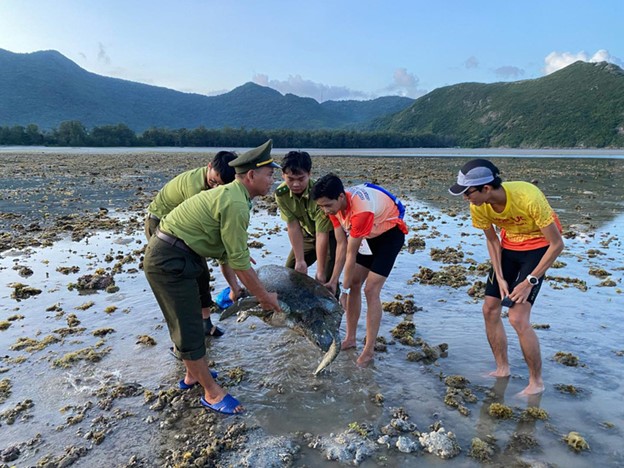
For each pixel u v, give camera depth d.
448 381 4.40
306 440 3.61
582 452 3.45
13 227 10.87
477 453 3.44
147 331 5.43
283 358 4.89
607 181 21.55
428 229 10.98
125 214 12.72
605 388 4.29
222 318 4.27
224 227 3.74
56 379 4.44
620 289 6.80
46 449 3.49
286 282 4.54
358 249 4.76
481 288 6.84
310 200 5.05
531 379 4.23
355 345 5.22
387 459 3.40
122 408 4.02
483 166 4.02
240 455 3.43
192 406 4.07
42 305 6.20
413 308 6.12
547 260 4.02
